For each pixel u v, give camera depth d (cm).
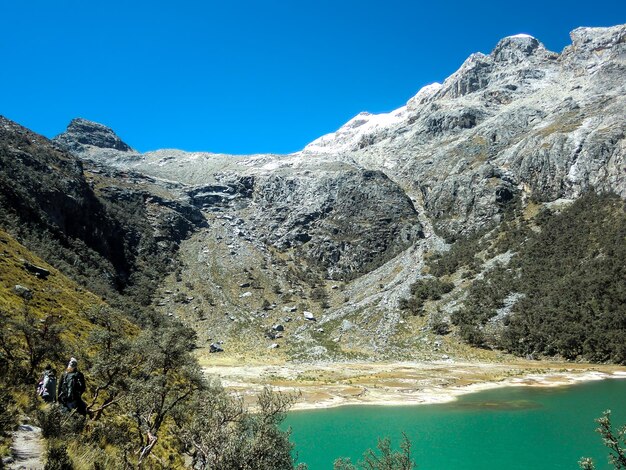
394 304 17325
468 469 4659
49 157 19812
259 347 15688
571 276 14938
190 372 3206
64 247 14912
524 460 4906
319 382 10188
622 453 1512
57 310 5403
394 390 9212
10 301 4766
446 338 14675
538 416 6912
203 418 2255
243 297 19862
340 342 15638
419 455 5103
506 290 15788
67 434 1767
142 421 2653
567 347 13138
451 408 7588
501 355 13550
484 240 19738
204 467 2034
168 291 19862
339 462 3397
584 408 7394
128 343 3114
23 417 1836
